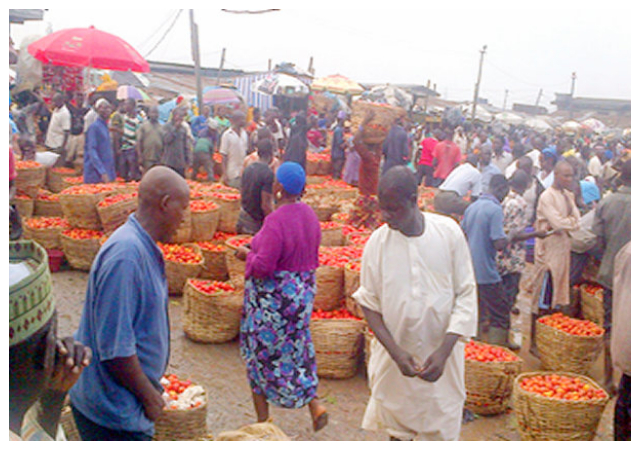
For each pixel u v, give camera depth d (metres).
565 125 20.89
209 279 6.42
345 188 10.68
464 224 5.21
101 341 2.28
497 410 4.36
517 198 5.73
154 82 23.56
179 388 3.66
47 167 9.45
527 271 8.20
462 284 2.96
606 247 4.84
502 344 5.27
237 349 5.08
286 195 3.64
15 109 10.34
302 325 3.71
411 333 2.95
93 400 2.36
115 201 6.68
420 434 3.08
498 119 24.58
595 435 4.00
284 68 20.80
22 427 1.70
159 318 2.43
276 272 3.63
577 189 7.14
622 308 3.32
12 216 3.86
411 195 2.86
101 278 2.29
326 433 3.98
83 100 12.41
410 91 25.05
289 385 3.68
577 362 4.96
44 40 8.46
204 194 7.41
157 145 8.97
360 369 4.91
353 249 5.83
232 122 8.91
